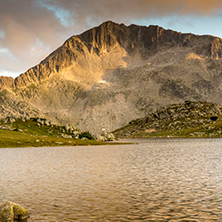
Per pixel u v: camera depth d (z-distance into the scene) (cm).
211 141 19288
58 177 4862
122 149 13525
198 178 4459
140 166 6316
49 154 10450
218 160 7175
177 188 3728
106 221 2397
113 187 3891
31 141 16375
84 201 3114
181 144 16738
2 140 15600
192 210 2698
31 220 2464
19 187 3975
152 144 18225
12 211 2545
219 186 3800
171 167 5969
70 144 17188
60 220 2448
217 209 2719
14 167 6456
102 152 11456
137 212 2656
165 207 2819
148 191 3581
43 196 3391
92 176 4928
